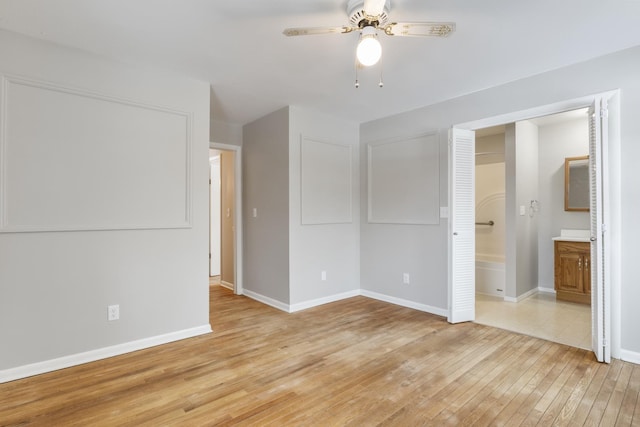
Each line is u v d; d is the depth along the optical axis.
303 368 2.45
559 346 2.85
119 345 2.68
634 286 2.50
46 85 2.36
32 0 1.90
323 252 4.16
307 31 1.89
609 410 1.93
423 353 2.71
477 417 1.87
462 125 3.48
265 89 3.33
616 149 2.53
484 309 3.94
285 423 1.82
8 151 2.23
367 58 1.82
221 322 3.47
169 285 2.95
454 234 3.44
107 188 2.62
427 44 2.40
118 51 2.54
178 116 2.99
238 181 4.63
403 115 4.05
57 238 2.41
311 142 4.03
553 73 2.84
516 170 4.25
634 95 2.46
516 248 4.28
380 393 2.12
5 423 1.80
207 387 2.18
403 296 4.07
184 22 2.15
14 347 2.26
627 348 2.54
